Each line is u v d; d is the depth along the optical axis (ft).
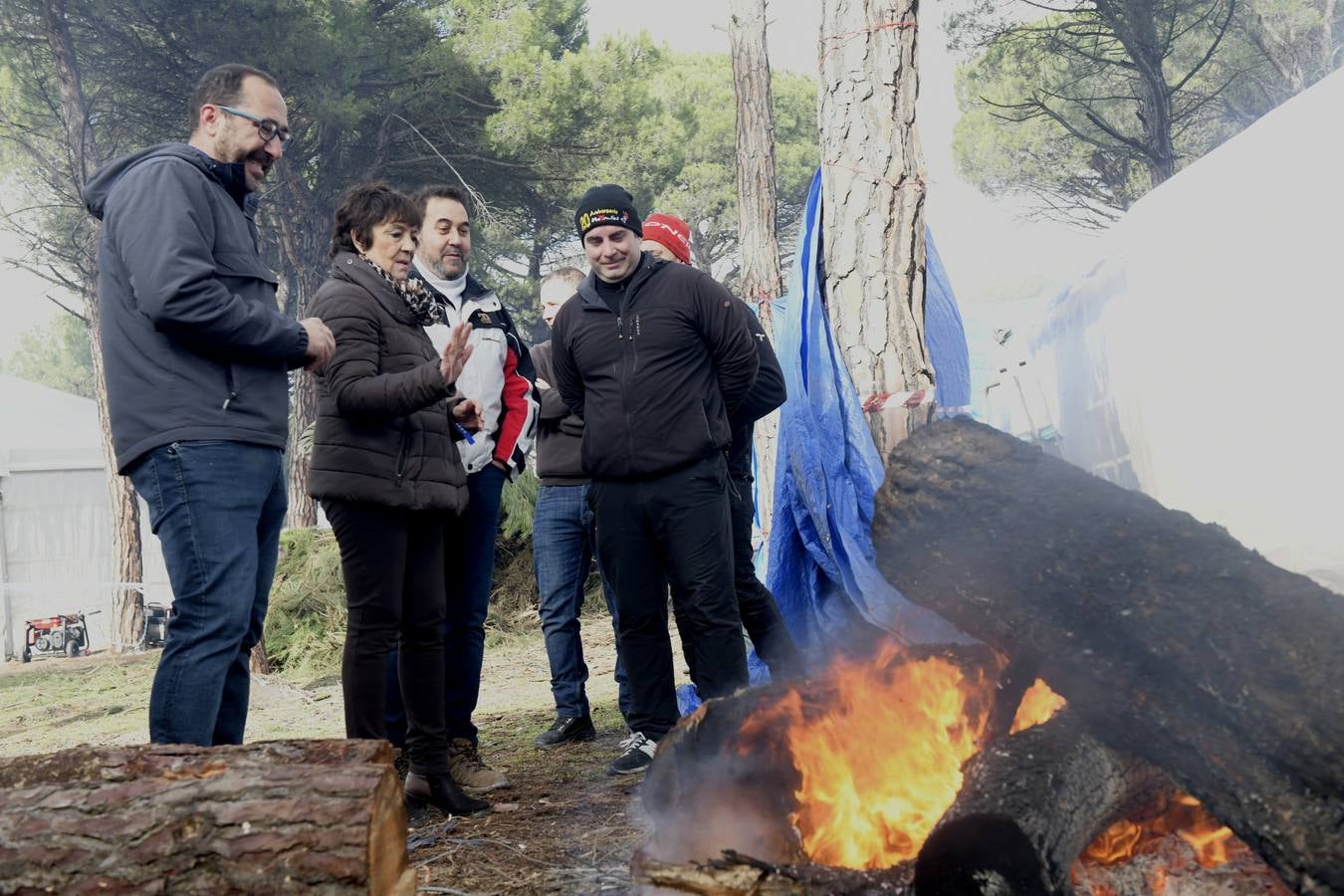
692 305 12.19
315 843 6.50
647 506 12.14
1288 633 6.39
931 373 15.46
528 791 12.56
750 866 6.97
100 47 46.29
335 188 53.36
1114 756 6.97
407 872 7.27
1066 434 29.04
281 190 52.70
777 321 26.05
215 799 6.66
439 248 13.33
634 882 7.39
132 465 9.57
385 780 6.91
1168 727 6.68
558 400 16.10
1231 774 6.39
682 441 11.94
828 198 15.64
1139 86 55.72
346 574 11.16
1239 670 6.40
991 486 8.00
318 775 6.77
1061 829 6.46
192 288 9.29
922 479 8.29
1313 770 6.07
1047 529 7.57
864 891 6.68
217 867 6.53
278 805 6.61
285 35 45.65
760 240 27.27
